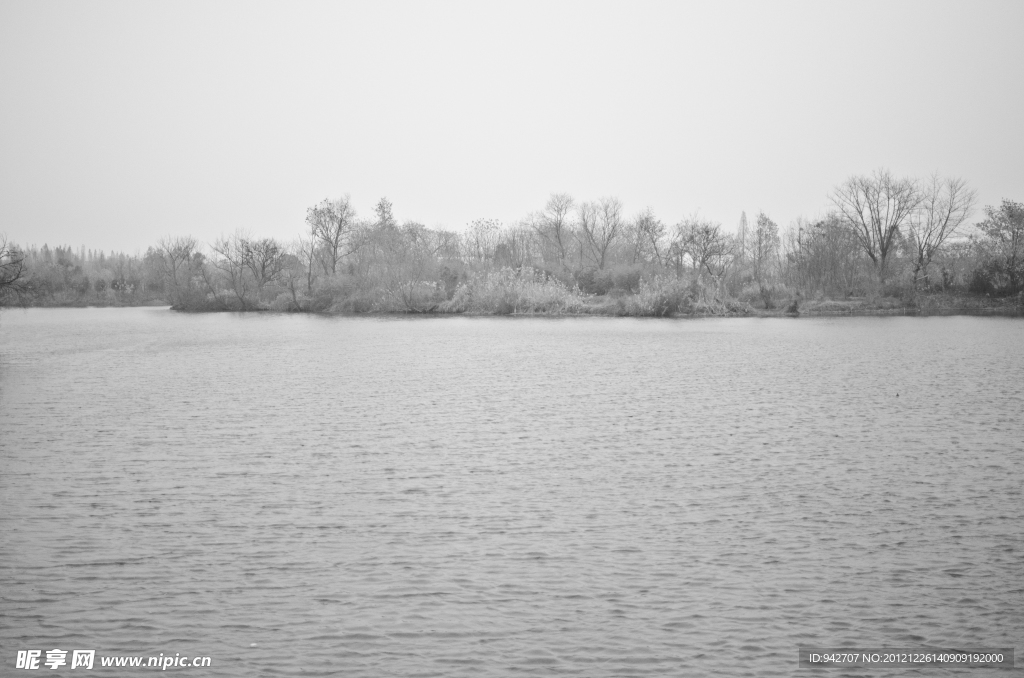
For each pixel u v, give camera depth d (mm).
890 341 56844
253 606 13727
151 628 13016
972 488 20016
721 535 16891
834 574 14898
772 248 115562
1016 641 12562
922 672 11781
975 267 92000
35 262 161000
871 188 100125
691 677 11656
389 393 34906
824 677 11656
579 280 100438
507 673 11758
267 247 108625
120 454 23891
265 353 52531
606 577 14805
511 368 43312
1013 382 36531
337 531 17219
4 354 53250
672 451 23953
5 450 24438
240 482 20906
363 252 109562
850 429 26781
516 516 18156
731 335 63312
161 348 56812
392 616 13375
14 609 13625
